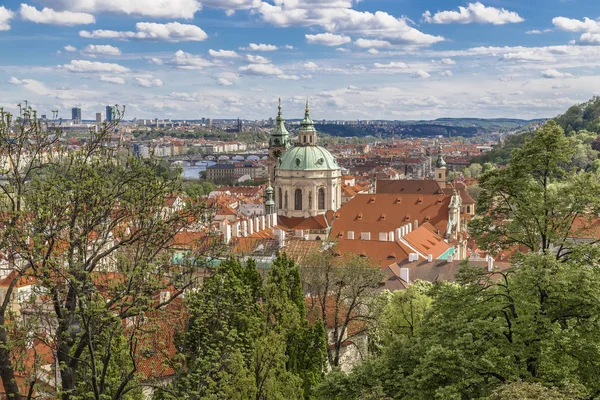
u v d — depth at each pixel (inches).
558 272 2655.0
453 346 2628.0
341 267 4254.4
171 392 2167.8
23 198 2203.5
